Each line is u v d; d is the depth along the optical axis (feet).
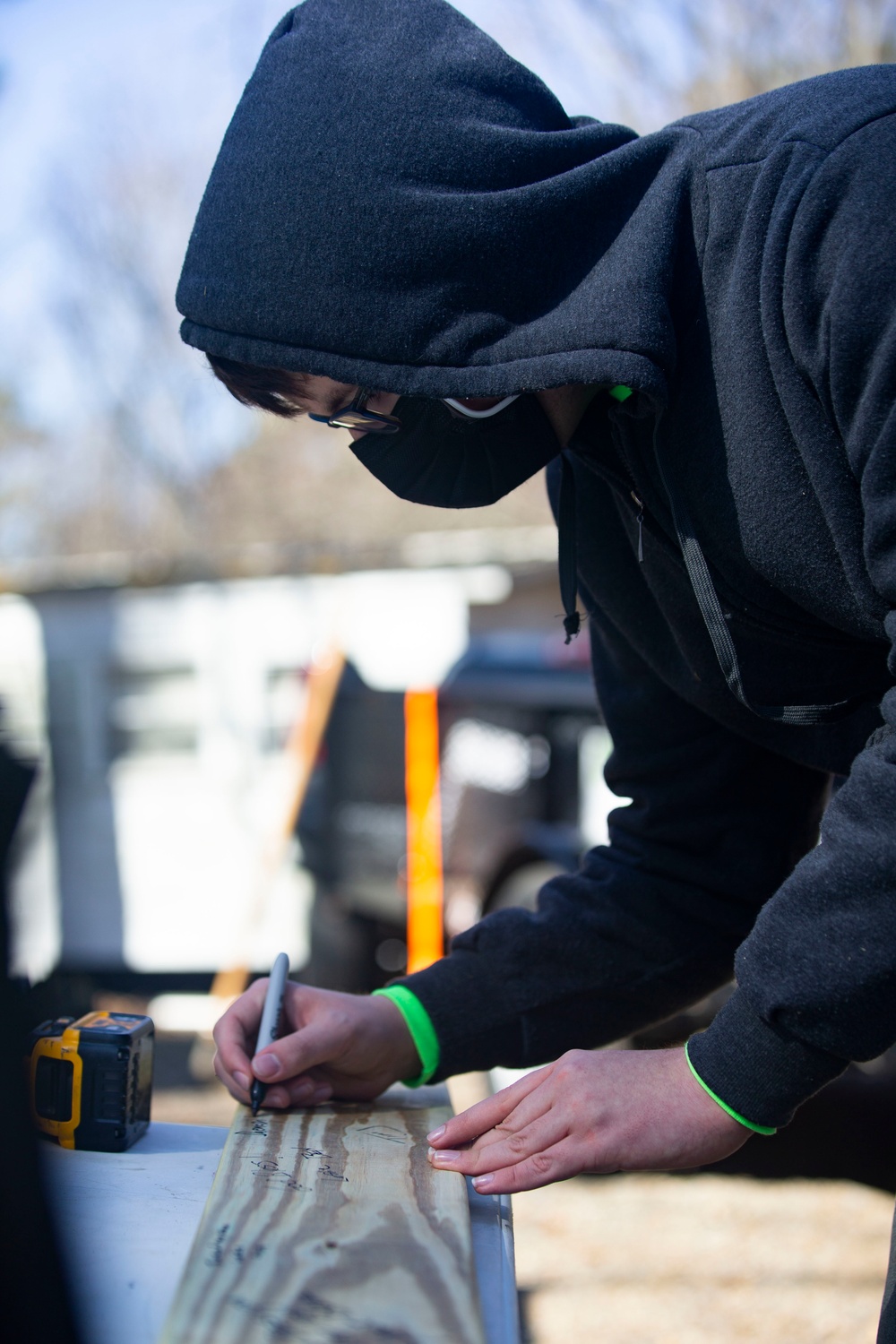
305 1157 3.72
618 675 4.79
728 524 3.61
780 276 3.28
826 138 3.27
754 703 3.84
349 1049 4.30
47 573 25.85
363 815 18.48
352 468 59.88
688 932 4.51
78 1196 3.48
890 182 3.11
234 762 23.57
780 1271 10.87
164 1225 3.27
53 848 23.29
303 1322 2.62
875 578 3.16
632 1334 9.75
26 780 2.61
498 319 3.58
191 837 23.45
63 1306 2.29
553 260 3.59
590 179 3.61
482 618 23.45
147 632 23.84
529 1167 3.55
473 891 15.38
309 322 3.63
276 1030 4.31
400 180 3.57
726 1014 3.46
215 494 61.00
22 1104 2.31
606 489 4.39
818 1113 14.47
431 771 15.76
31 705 23.38
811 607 3.61
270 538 60.08
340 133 3.62
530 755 14.89
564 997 4.50
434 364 3.58
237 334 3.76
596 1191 13.03
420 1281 2.81
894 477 3.04
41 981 4.40
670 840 4.57
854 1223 11.94
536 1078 3.74
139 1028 4.08
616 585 4.43
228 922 23.22
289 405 4.16
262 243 3.67
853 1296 10.43
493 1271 3.16
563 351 3.46
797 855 4.63
